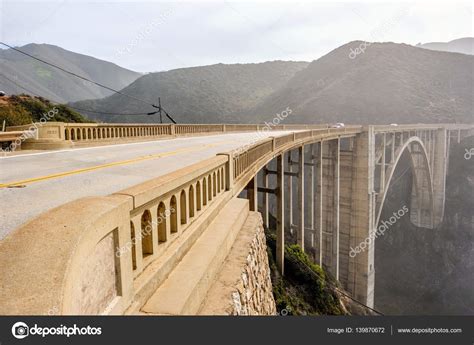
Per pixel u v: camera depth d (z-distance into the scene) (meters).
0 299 2.07
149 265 4.34
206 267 5.07
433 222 80.62
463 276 74.12
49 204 5.52
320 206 40.47
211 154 14.28
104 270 3.12
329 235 48.19
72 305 2.40
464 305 69.62
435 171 79.38
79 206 3.22
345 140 78.88
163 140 24.94
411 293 72.44
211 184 7.73
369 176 47.66
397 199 87.00
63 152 14.59
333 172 49.12
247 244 7.41
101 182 7.52
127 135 21.66
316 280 28.28
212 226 7.16
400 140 58.94
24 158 12.29
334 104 120.31
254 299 7.27
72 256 2.42
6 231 4.13
